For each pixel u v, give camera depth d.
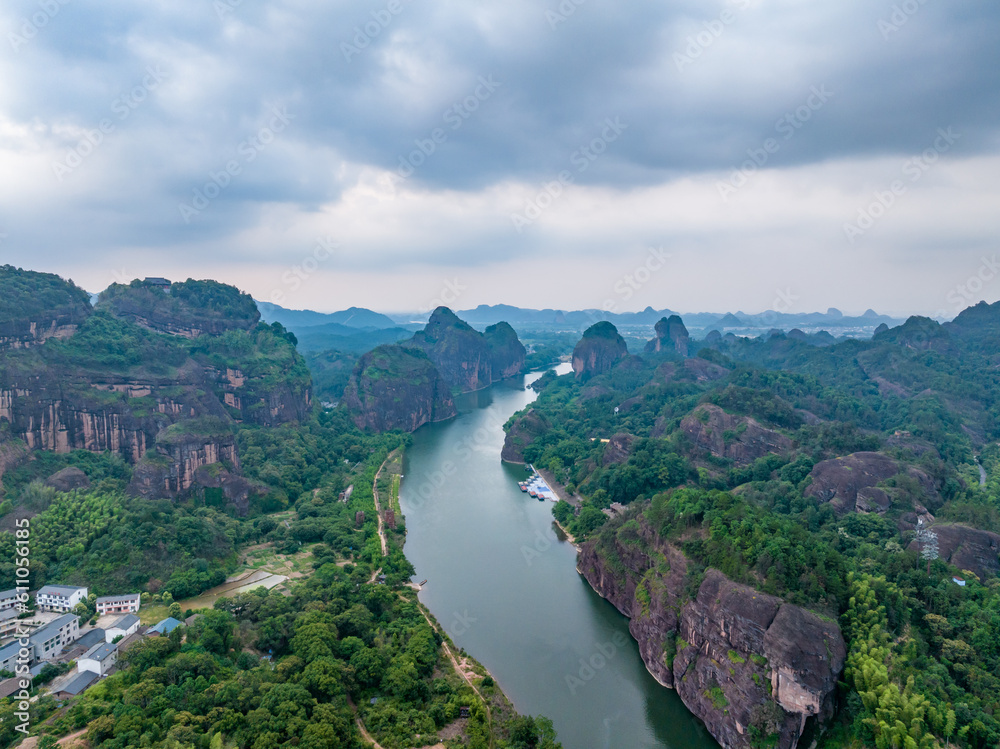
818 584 98.25
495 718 97.12
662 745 95.19
